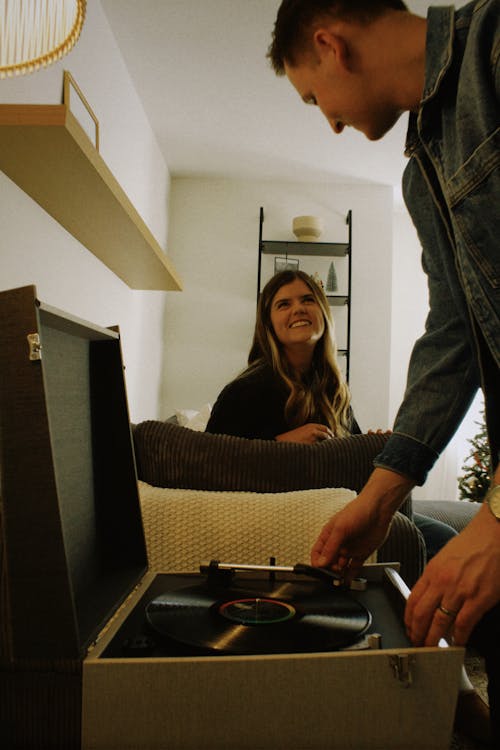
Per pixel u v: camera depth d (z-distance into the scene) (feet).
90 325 2.42
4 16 3.17
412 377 3.37
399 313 17.39
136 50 10.00
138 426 3.98
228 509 3.35
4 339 1.71
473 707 3.62
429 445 2.99
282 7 3.02
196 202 15.66
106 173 5.50
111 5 8.87
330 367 7.21
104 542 2.83
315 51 2.95
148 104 11.80
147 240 7.38
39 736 1.69
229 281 15.51
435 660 1.71
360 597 2.46
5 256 5.56
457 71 2.57
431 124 2.73
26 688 1.69
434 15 2.63
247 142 13.44
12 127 4.31
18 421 1.71
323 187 15.79
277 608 2.16
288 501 3.40
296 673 1.65
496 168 2.38
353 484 3.89
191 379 15.28
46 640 1.70
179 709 1.64
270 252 15.51
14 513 1.72
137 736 1.65
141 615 2.23
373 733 1.68
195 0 8.75
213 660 1.64
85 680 1.66
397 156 13.94
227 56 10.13
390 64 2.82
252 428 6.50
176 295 15.44
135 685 1.64
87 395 2.74
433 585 1.86
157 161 13.62
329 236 15.67
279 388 6.66
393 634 2.05
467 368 3.08
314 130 12.79
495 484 1.90
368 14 2.78
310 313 6.91
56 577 1.70
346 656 1.67
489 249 2.53
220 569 2.52
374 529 2.83
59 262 7.05
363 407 15.19
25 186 5.72
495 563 1.79
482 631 2.22
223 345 15.37
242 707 1.64
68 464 2.41
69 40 3.32
